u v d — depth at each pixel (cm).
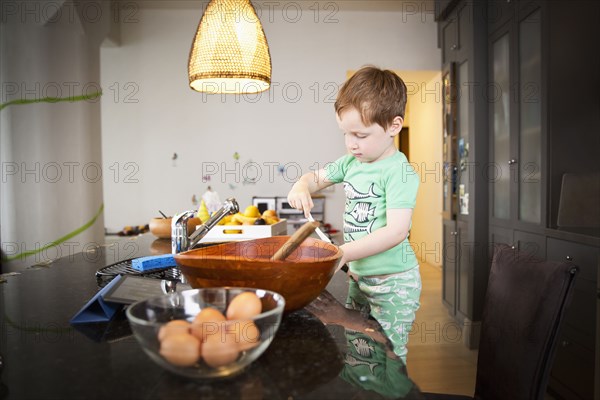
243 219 204
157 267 115
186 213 117
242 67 189
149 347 53
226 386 53
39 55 345
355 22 475
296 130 480
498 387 95
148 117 475
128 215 478
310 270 70
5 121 342
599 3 229
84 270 128
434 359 264
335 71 477
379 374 56
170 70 473
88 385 53
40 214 353
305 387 53
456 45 335
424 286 452
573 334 202
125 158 476
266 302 63
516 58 261
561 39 228
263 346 55
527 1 247
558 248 218
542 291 87
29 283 111
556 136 229
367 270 115
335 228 478
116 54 471
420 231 624
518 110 260
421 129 607
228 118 478
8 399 50
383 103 105
